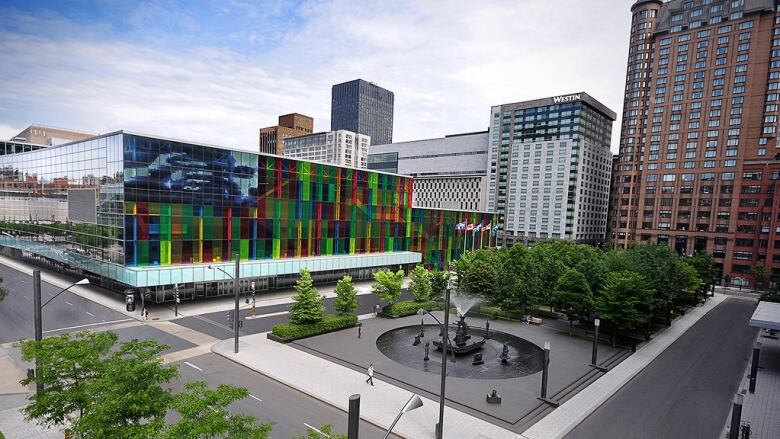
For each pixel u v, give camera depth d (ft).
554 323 165.58
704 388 104.99
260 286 191.62
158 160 154.10
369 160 637.71
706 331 168.04
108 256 156.56
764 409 93.20
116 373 51.65
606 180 475.31
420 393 92.53
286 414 79.71
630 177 401.70
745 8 328.49
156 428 46.39
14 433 68.13
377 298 199.72
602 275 164.04
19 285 180.45
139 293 160.56
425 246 284.61
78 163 175.11
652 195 372.17
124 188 145.38
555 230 434.71
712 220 339.77
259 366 102.68
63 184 188.96
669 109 364.58
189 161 162.71
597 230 466.29
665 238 363.56
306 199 207.10
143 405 50.90
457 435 75.31
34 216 220.84
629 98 407.03
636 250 193.88
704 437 79.25
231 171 175.94
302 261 197.16
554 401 89.97
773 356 134.51
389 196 254.06
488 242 343.46
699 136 348.79
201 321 141.59
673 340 151.12
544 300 171.12
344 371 102.58
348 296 145.59
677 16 361.92
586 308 145.38
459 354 121.90
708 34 346.54
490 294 180.24
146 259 152.76
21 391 82.17
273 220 193.36
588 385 102.37
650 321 154.92
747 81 328.29
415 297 185.47
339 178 222.89
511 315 175.42
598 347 135.54
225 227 175.42
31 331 120.16
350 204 230.07
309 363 106.63
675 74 362.53
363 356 114.11
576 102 419.74
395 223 259.39
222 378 95.45
